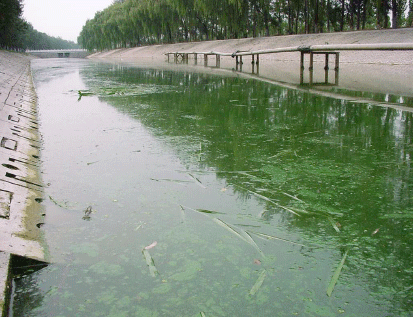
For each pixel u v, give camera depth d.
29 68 24.55
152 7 40.41
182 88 10.19
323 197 2.73
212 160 3.66
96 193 2.96
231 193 2.88
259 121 5.39
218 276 1.90
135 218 2.53
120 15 54.50
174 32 42.19
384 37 15.51
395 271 1.88
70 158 3.89
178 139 4.49
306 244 2.16
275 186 2.97
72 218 2.55
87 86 11.29
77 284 1.86
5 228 2.19
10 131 4.59
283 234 2.27
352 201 2.65
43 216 2.58
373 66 13.77
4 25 37.25
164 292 1.79
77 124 5.57
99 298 1.75
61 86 11.55
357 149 3.83
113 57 52.12
